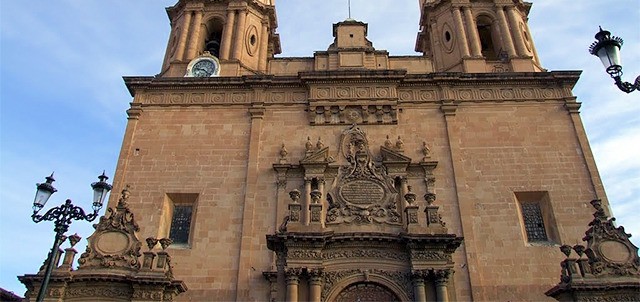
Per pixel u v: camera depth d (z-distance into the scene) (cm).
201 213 2438
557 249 2291
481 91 2800
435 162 2520
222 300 2197
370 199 2291
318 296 1972
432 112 2734
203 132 2712
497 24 3212
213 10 3331
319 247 2061
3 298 2397
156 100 2827
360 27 3147
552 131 2641
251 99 2820
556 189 2458
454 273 2222
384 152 2558
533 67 2967
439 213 2380
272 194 2481
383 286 2039
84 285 1970
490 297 2173
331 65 2984
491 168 2531
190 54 3089
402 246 2103
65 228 1720
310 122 2706
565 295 1925
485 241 2322
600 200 2208
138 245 2106
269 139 2670
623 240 2017
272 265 2261
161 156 2627
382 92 2784
